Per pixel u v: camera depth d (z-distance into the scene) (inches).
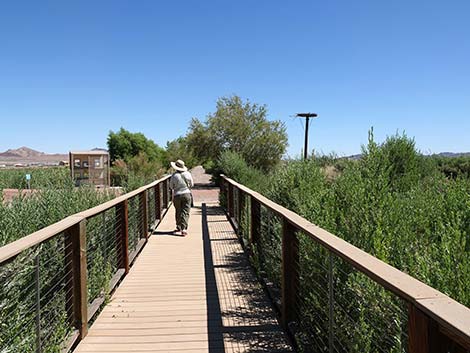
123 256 209.2
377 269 66.4
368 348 83.0
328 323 102.8
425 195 169.5
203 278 204.1
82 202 227.6
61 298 128.6
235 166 486.6
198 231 334.6
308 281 121.0
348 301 100.8
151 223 331.9
